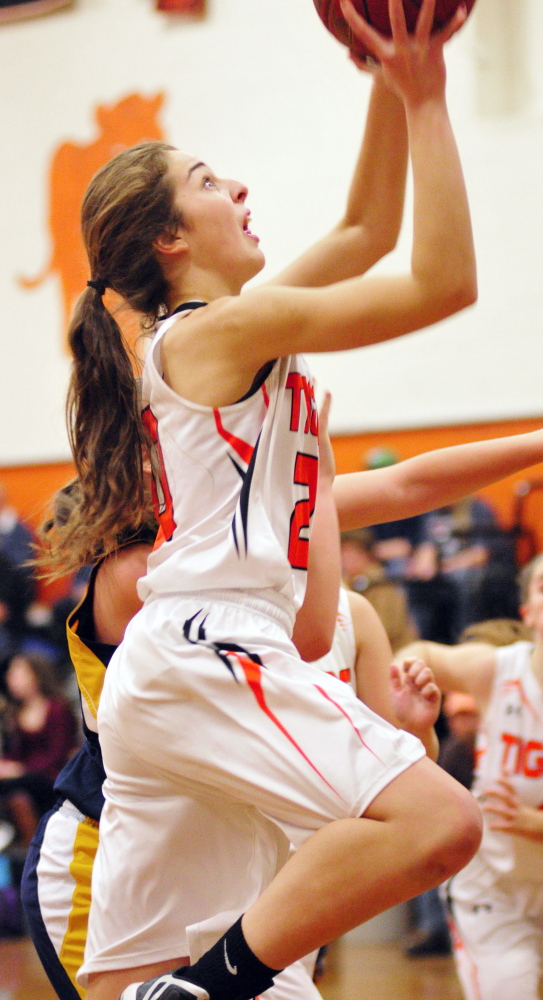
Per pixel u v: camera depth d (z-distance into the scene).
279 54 13.66
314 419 2.98
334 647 3.69
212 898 2.70
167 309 3.08
